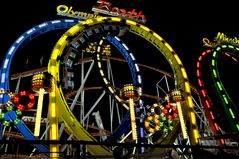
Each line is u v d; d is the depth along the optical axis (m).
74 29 21.58
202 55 33.81
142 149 21.31
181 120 20.02
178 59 23.89
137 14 28.11
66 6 25.45
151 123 26.97
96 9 26.52
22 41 20.48
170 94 21.80
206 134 32.22
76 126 17.47
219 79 32.56
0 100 16.73
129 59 26.39
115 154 6.12
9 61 18.72
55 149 15.07
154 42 25.69
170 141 21.80
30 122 32.06
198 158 7.62
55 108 16.25
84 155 6.02
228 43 37.78
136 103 23.44
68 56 21.72
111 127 32.66
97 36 24.78
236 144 21.12
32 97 16.56
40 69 31.95
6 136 30.41
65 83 20.83
